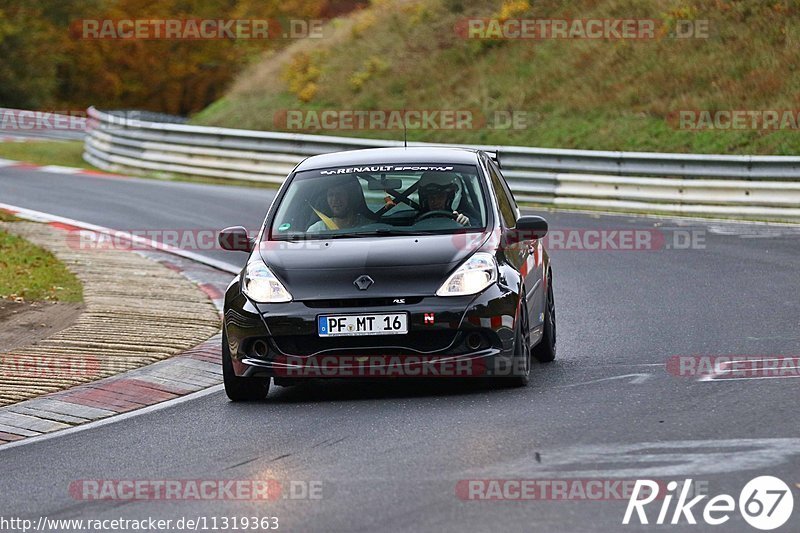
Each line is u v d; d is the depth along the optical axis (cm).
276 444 2425
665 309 4078
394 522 1811
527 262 3119
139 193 8444
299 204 3145
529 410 2594
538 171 8231
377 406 2750
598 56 10588
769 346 3306
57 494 2144
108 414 2867
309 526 1823
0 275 4966
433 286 2780
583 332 3734
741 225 6525
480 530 1750
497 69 11162
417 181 3147
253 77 13475
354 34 13000
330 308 2777
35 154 12100
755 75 9425
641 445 2227
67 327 3944
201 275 5300
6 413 2891
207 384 3191
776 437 2241
